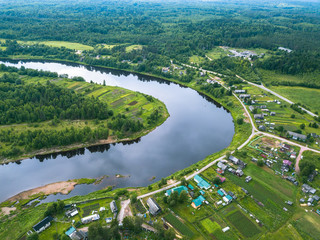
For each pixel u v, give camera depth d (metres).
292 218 111.69
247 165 146.62
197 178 134.62
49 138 164.62
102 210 114.38
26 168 150.25
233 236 103.12
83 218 108.62
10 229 106.00
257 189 128.25
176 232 104.00
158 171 149.00
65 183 137.62
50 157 163.00
